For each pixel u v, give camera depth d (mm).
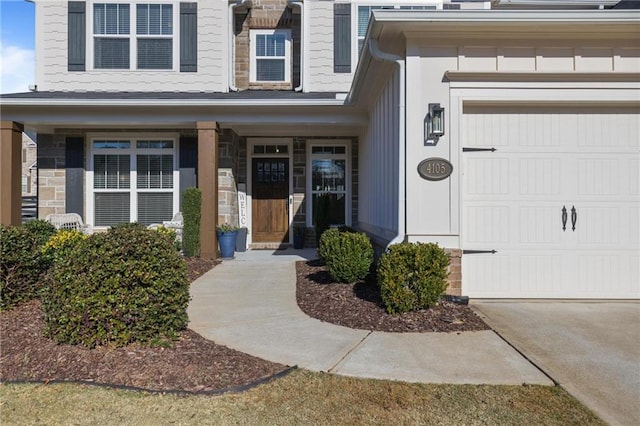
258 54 10734
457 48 5355
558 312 4918
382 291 4734
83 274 3527
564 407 2758
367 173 8875
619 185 5492
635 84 5293
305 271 7293
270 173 10742
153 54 9883
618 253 5480
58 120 8578
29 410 2650
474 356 3584
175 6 9852
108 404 2719
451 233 5312
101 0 9773
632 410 2732
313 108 8570
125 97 8523
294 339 3988
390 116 6211
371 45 5520
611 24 4957
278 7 10648
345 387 3012
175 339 3750
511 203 5488
